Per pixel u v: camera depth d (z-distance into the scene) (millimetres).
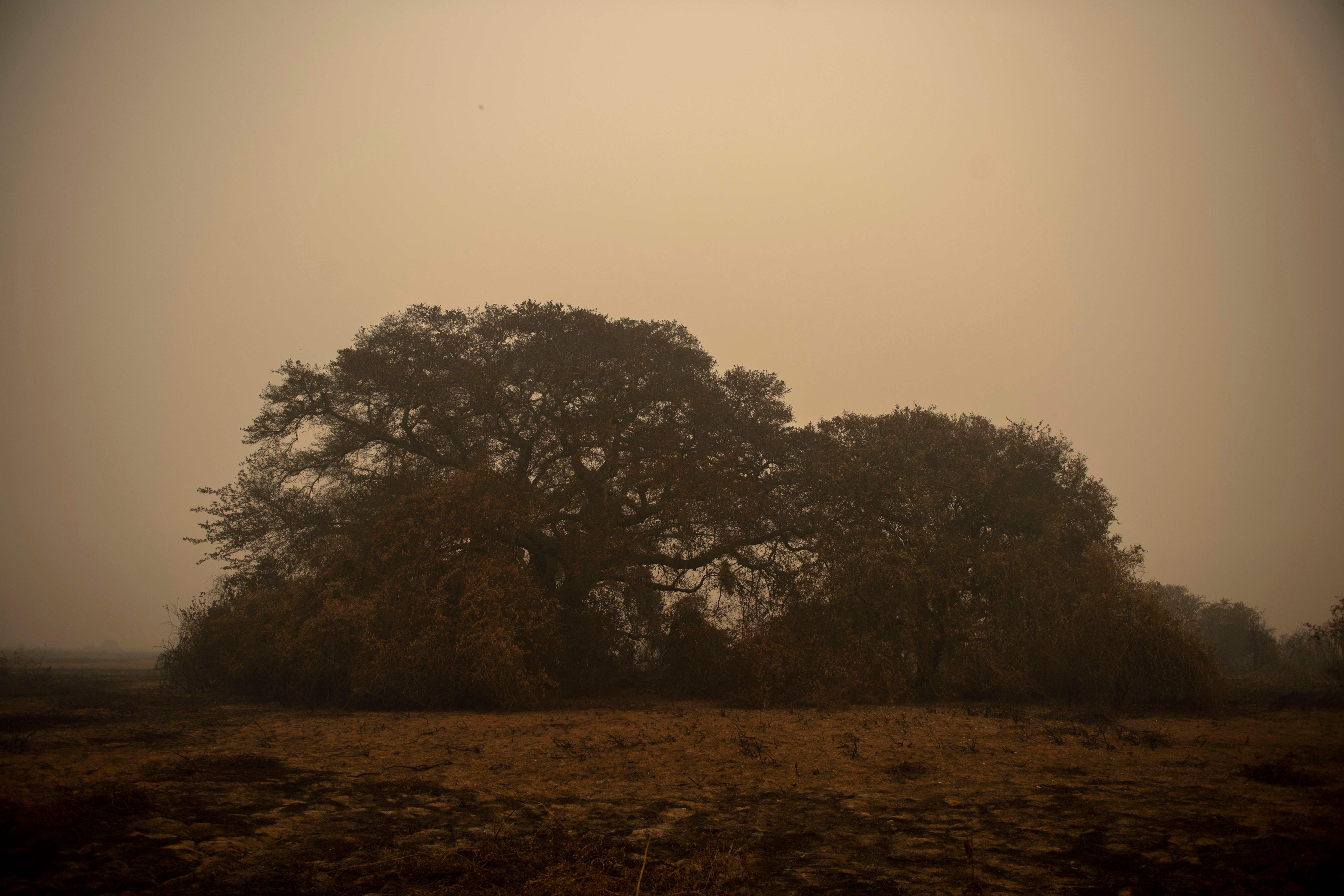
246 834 7348
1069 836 7582
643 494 24453
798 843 7418
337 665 19234
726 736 14383
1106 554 21156
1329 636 21125
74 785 8906
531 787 9859
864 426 26016
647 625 25938
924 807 8828
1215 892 5910
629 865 6699
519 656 18891
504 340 24219
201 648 22156
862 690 21234
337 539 21703
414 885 6094
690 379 24625
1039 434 25797
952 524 24203
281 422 23688
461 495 20562
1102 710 18844
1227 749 12633
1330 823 7754
